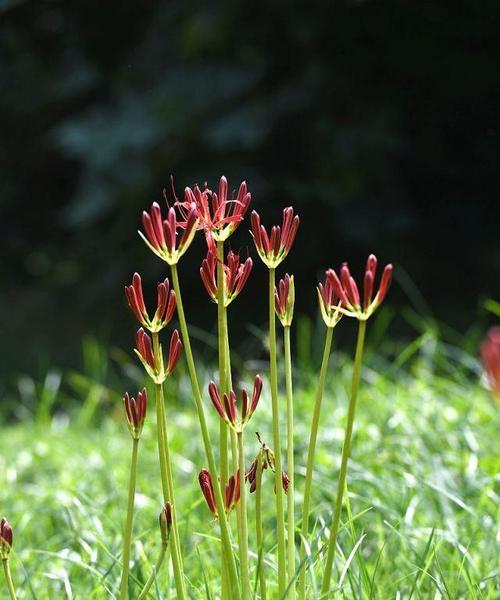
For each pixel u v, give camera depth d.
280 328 8.56
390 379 5.80
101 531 3.53
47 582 3.47
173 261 2.03
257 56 10.25
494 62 9.10
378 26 9.13
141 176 10.39
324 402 5.20
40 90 12.56
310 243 10.25
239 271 2.08
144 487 4.50
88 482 4.82
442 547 3.27
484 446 4.29
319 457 4.21
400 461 4.03
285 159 10.20
